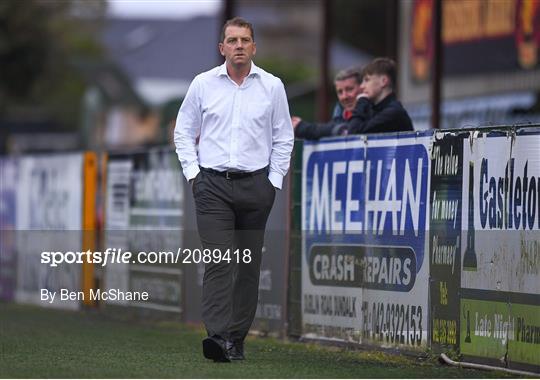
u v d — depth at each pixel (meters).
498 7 62.84
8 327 34.53
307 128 29.36
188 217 34.62
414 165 25.42
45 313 40.03
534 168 22.11
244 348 28.16
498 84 63.25
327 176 28.47
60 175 42.22
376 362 24.89
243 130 24.17
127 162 38.16
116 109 156.88
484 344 23.31
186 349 28.03
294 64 189.00
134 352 27.08
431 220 24.84
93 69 159.88
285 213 30.16
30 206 44.66
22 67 100.38
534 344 22.02
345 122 29.80
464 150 23.89
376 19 115.12
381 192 26.50
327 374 22.69
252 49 24.19
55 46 104.81
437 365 24.23
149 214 36.84
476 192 23.56
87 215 40.41
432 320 24.77
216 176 24.20
